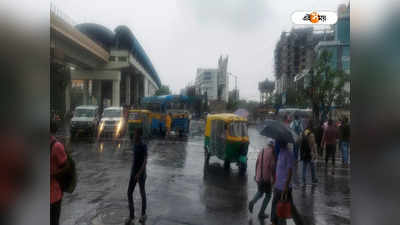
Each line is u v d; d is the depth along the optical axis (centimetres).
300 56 6088
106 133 2809
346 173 1224
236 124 1205
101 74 6312
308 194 904
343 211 747
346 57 3728
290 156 593
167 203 788
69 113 4659
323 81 2322
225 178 1105
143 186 669
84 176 1101
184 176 1132
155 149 1941
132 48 6544
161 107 2880
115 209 727
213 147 1334
